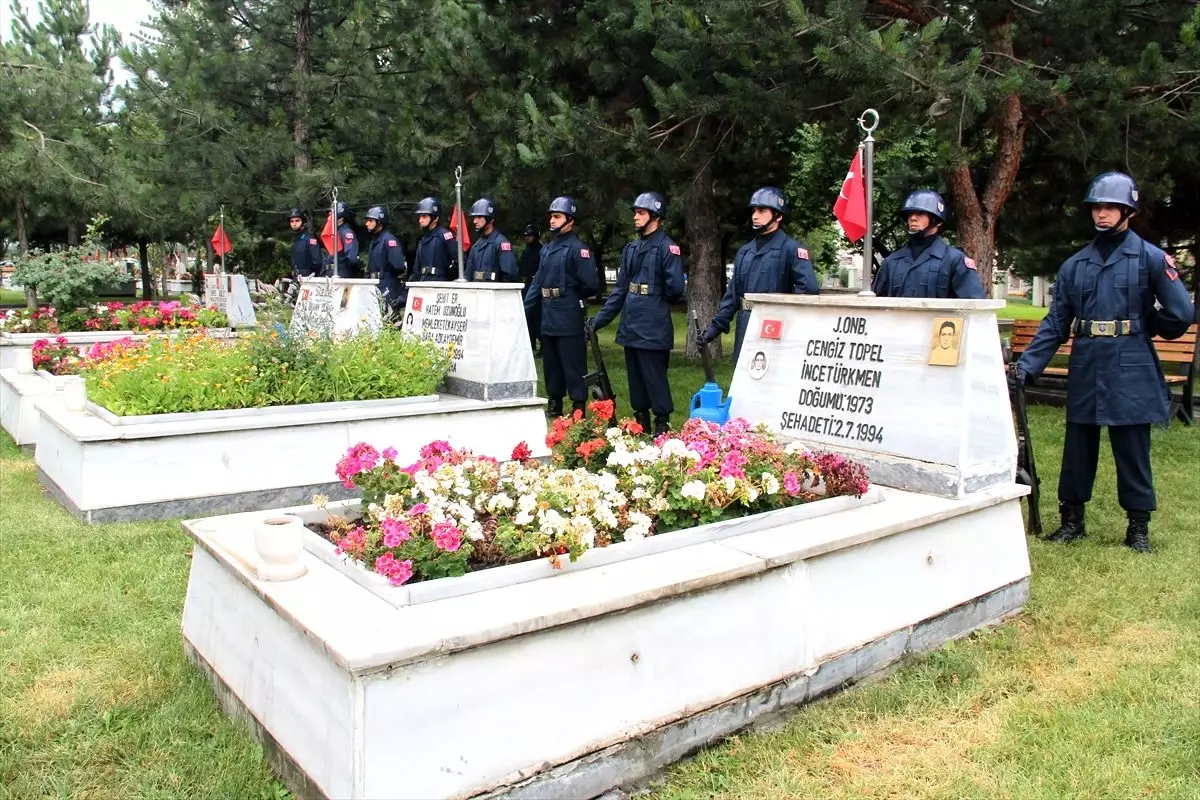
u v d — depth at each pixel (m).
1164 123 9.24
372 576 3.01
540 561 3.14
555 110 10.92
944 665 3.84
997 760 3.19
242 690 3.24
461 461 3.78
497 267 9.70
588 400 9.01
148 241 31.33
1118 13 9.12
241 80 15.66
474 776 2.67
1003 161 10.22
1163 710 3.48
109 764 3.13
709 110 9.64
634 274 7.81
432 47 12.45
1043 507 6.46
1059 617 4.37
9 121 15.07
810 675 3.51
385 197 14.77
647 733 3.03
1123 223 5.29
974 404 4.29
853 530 3.68
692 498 3.67
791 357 5.01
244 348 7.22
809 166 15.79
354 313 8.98
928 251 5.91
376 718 2.51
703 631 3.18
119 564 4.97
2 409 9.05
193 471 6.07
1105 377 5.29
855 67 7.99
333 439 6.57
